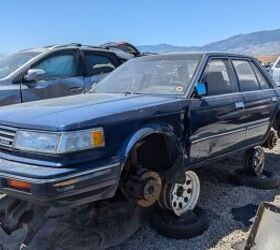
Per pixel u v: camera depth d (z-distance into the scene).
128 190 3.56
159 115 3.66
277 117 5.84
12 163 3.16
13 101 6.30
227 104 4.52
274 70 15.11
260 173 5.52
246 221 4.23
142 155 3.77
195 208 4.19
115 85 4.77
